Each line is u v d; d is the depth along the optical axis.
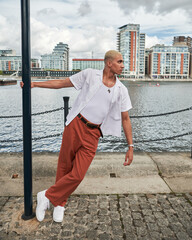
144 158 3.42
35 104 35.94
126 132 2.06
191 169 3.18
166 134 15.89
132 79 177.12
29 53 1.89
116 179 2.92
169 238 1.89
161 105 35.38
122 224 2.05
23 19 1.83
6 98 44.72
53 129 16.59
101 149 12.26
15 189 2.66
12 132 15.45
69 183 1.92
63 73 191.88
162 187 2.74
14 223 2.04
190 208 2.31
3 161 3.23
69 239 1.85
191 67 193.88
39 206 2.03
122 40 175.88
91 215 2.17
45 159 3.33
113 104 1.93
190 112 26.70
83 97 1.88
